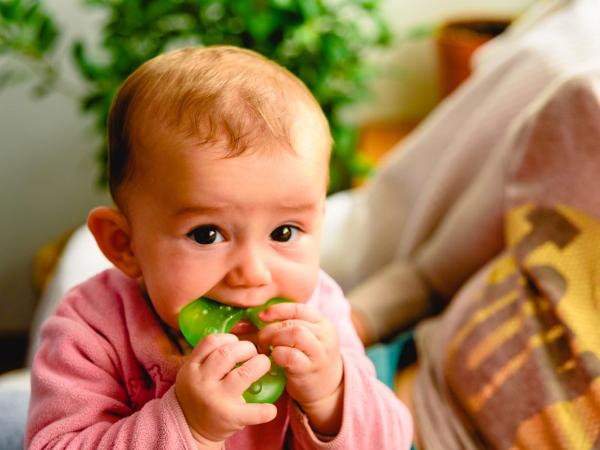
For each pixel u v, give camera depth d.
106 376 0.64
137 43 1.37
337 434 0.61
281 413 0.66
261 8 1.29
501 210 0.98
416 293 1.07
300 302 0.61
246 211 0.56
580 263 0.80
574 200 0.83
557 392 0.73
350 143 1.48
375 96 1.74
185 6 1.34
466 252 1.03
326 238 1.22
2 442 0.80
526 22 1.27
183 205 0.56
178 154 0.56
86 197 1.78
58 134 1.69
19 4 1.31
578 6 1.16
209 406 0.54
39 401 0.63
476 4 1.88
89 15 1.58
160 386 0.63
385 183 1.25
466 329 0.86
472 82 1.25
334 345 0.60
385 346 1.05
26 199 1.74
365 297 1.07
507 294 0.85
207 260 0.57
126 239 0.64
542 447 0.72
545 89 1.02
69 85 1.63
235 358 0.55
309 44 1.33
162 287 0.59
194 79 0.60
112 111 0.64
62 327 0.65
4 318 1.88
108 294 0.68
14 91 1.62
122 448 0.56
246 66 0.63
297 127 0.58
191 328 0.58
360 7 1.45
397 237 1.23
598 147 0.82
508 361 0.79
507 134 1.01
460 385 0.84
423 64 1.90
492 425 0.78
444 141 1.19
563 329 0.77
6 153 1.68
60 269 1.11
